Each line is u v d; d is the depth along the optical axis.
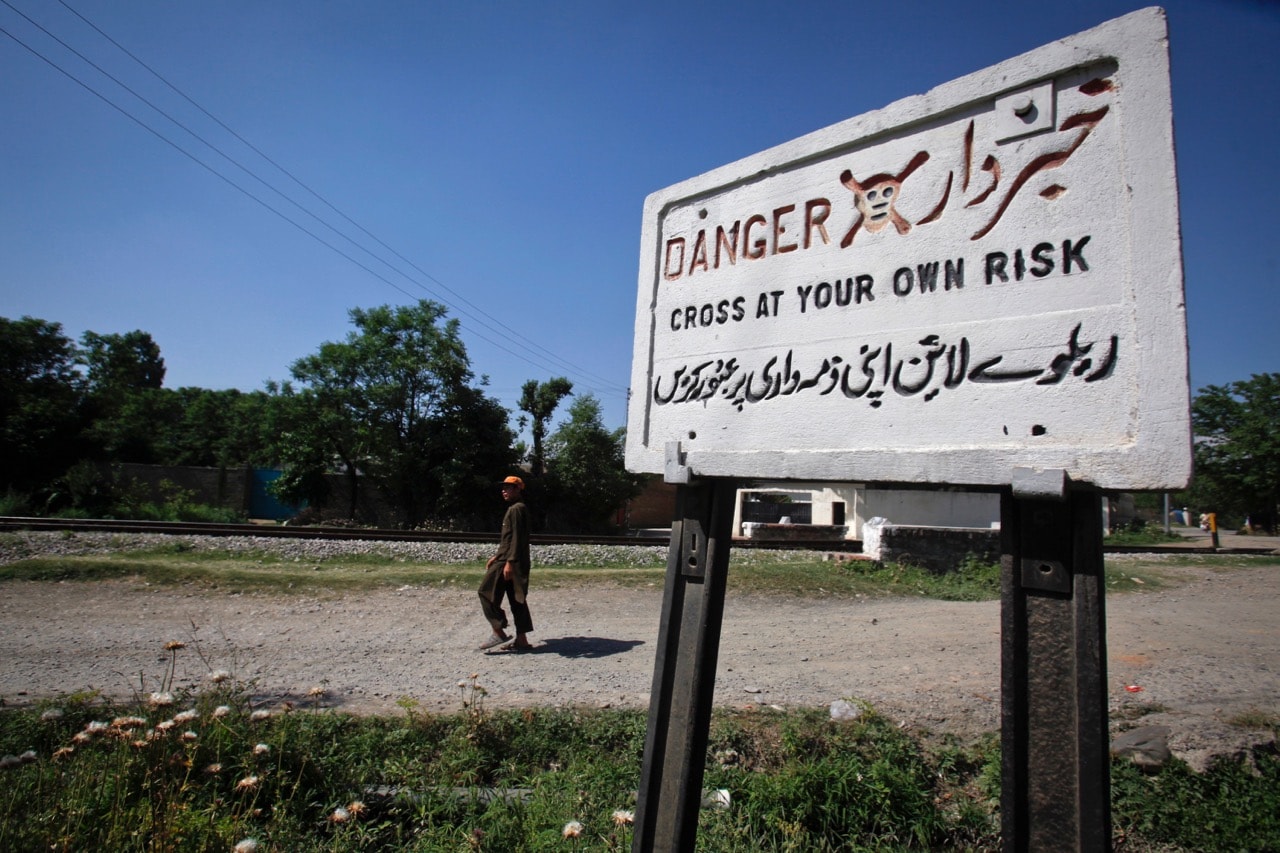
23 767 3.90
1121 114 2.04
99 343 70.38
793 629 9.14
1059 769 1.86
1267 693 6.57
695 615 2.80
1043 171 2.18
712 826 3.97
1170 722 5.71
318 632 8.25
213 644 7.54
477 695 5.96
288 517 34.50
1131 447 1.89
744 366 2.91
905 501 23.69
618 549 14.90
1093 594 1.87
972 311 2.27
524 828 3.75
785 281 2.82
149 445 42.72
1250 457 38.31
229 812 3.55
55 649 7.12
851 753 4.85
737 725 5.30
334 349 33.38
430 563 13.05
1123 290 1.99
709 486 2.92
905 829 4.23
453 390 34.53
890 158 2.55
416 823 3.92
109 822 3.28
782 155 2.88
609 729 5.10
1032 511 2.02
